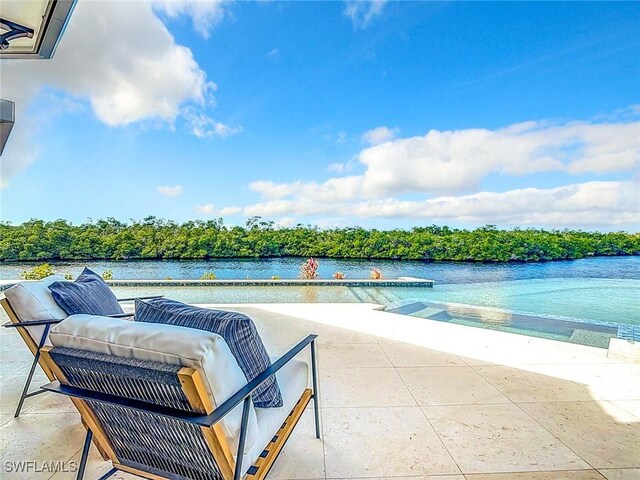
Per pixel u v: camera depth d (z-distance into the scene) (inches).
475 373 112.8
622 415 87.6
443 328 165.0
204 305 219.5
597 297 305.1
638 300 298.7
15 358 121.8
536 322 233.5
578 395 98.0
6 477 63.9
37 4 98.7
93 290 87.7
